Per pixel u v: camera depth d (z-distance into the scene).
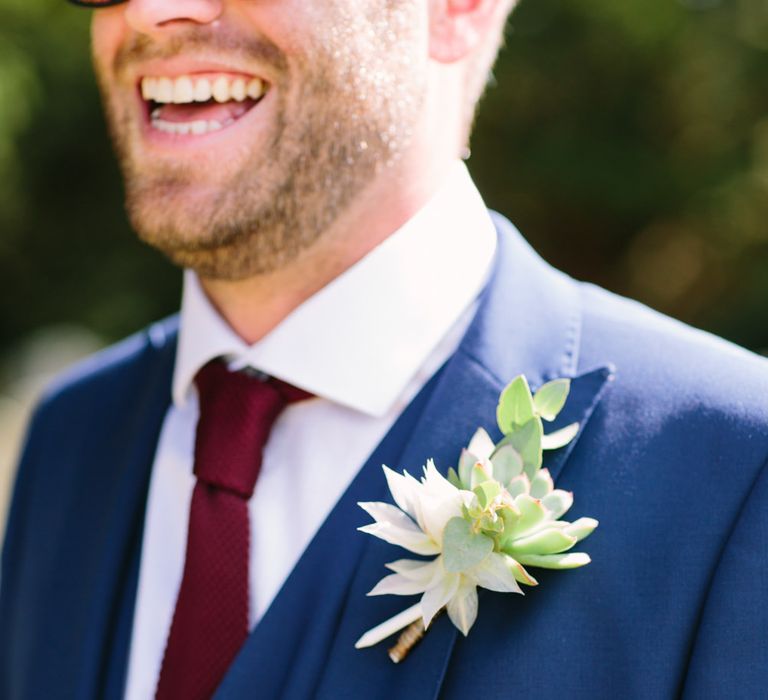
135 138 0.71
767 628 0.63
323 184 0.69
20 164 3.61
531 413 0.65
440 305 0.71
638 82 3.29
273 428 0.72
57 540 0.78
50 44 3.39
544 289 0.72
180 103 0.71
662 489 0.65
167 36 0.69
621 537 0.65
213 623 0.69
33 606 0.78
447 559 0.62
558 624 0.64
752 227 3.28
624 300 0.75
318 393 0.70
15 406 2.73
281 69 0.68
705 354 0.69
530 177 3.40
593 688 0.63
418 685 0.64
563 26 3.23
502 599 0.65
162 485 0.75
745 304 3.09
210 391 0.72
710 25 3.15
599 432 0.67
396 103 0.70
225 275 0.71
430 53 0.72
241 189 0.68
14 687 0.79
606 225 3.50
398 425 0.70
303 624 0.68
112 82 0.71
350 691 0.65
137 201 0.70
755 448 0.65
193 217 0.69
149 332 0.84
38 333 3.60
